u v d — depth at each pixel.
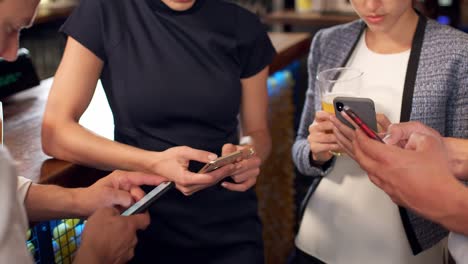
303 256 1.85
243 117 1.86
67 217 1.42
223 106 1.68
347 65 1.77
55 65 5.13
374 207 1.69
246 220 1.77
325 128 1.62
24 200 1.36
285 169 2.91
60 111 1.59
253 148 1.64
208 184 1.51
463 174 1.43
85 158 1.56
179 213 1.67
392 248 1.68
